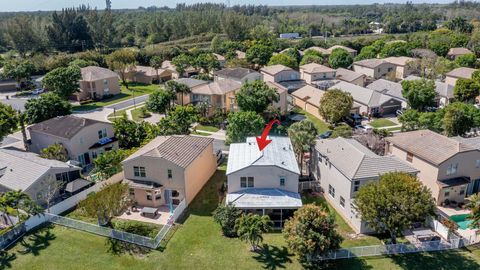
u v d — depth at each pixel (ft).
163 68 385.09
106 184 132.77
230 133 174.19
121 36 564.71
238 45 459.32
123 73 352.28
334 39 561.02
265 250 108.78
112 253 107.45
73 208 132.26
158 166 130.62
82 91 292.40
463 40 443.73
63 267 101.60
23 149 183.73
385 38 508.53
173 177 130.93
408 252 107.76
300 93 268.00
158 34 549.95
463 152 133.80
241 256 106.11
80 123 174.50
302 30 646.33
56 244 110.42
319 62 367.04
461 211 132.16
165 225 117.19
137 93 317.22
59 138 167.12
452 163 134.21
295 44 494.18
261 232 105.29
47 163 141.18
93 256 106.11
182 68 366.22
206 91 239.09
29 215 117.39
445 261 104.42
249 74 290.15
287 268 101.35
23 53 475.72
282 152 142.41
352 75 303.68
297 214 102.37
